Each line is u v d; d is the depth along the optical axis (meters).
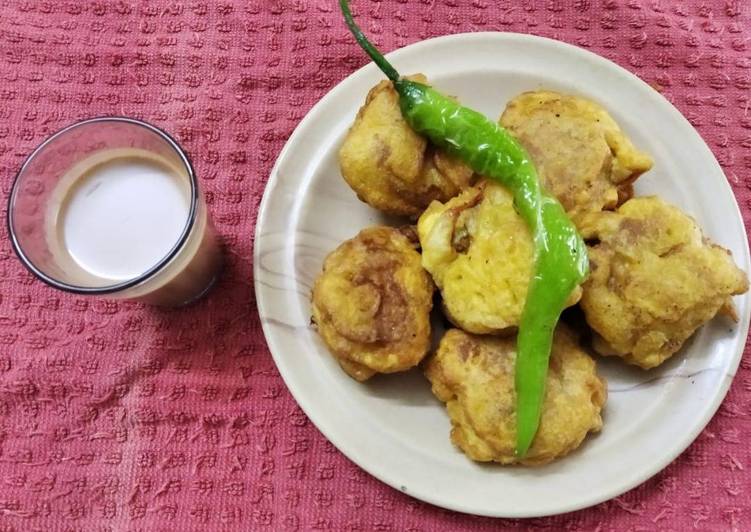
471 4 0.30
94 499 0.26
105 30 0.30
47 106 0.29
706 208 0.26
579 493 0.24
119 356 0.27
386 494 0.26
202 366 0.27
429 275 0.25
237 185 0.29
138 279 0.24
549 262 0.22
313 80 0.30
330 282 0.24
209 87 0.29
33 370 0.27
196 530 0.25
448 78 0.27
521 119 0.25
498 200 0.24
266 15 0.30
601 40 0.30
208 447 0.26
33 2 0.30
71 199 0.26
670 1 0.30
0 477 0.26
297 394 0.25
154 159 0.26
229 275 0.28
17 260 0.28
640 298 0.24
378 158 0.25
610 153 0.25
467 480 0.24
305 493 0.26
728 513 0.25
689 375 0.25
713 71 0.29
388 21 0.30
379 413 0.25
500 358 0.24
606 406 0.25
